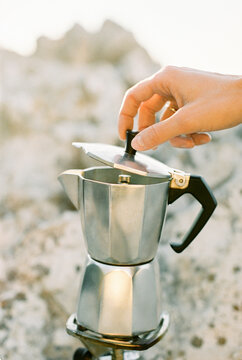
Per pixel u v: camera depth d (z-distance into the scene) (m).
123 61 1.57
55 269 0.86
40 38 1.70
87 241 0.59
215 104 0.58
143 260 0.60
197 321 0.76
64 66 1.60
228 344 0.72
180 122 0.58
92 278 0.60
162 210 0.58
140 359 0.73
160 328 0.64
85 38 1.66
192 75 0.61
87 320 0.60
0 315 0.80
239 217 0.86
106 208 0.55
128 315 0.59
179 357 0.73
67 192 0.63
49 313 0.83
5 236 1.02
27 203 1.15
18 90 1.38
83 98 1.34
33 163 1.25
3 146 1.31
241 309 0.75
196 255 0.84
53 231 0.93
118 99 1.37
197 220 0.61
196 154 1.04
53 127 1.30
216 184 0.98
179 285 0.83
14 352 0.76
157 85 0.65
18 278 0.87
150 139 0.58
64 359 0.78
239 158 0.99
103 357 0.67
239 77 0.60
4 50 1.56
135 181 0.65
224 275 0.80
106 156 0.56
